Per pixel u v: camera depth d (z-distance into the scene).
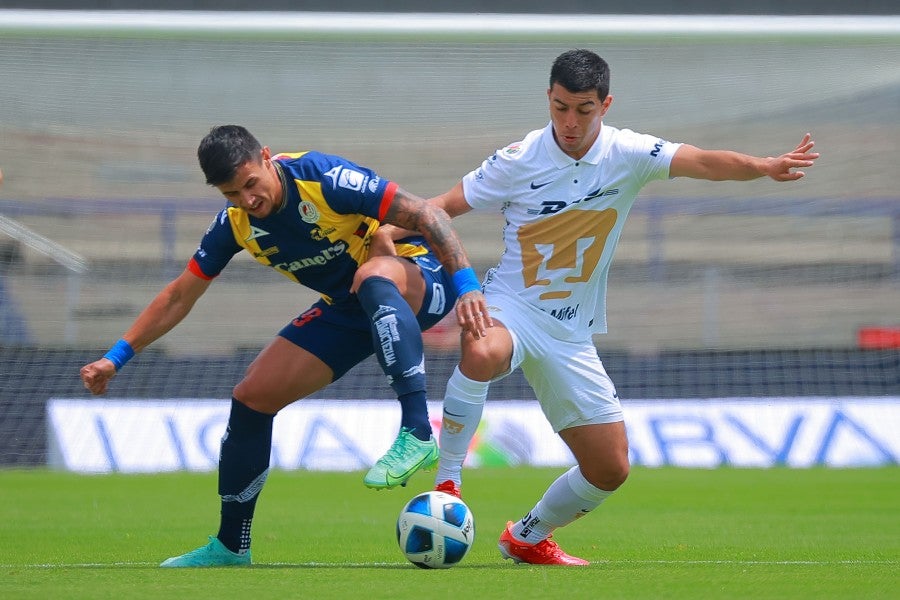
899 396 49.00
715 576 16.02
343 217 17.59
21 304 46.28
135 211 46.66
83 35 33.22
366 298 17.08
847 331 51.97
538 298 18.45
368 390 47.88
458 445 17.58
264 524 28.27
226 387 47.53
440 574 16.30
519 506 32.97
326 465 45.50
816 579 15.65
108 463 44.75
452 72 43.56
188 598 13.62
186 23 33.28
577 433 18.70
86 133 44.41
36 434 45.22
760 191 51.75
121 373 47.09
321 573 16.50
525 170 18.62
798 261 52.00
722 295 52.47
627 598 13.62
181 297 18.53
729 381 50.22
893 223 50.84
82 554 21.53
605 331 19.42
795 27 33.62
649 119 45.19
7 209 45.25
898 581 15.41
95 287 47.00
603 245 18.81
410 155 43.91
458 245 17.17
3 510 31.67
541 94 43.47
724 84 44.62
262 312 50.03
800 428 47.41
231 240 18.14
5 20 32.69
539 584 14.92
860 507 32.84
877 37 33.38
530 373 18.88
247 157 16.41
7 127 43.84
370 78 43.44
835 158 49.56
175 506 32.91
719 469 45.97
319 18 33.44
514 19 33.28
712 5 43.31
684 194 52.25
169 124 44.38
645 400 48.44
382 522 28.77
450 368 46.62
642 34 33.34
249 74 43.56
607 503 34.00
